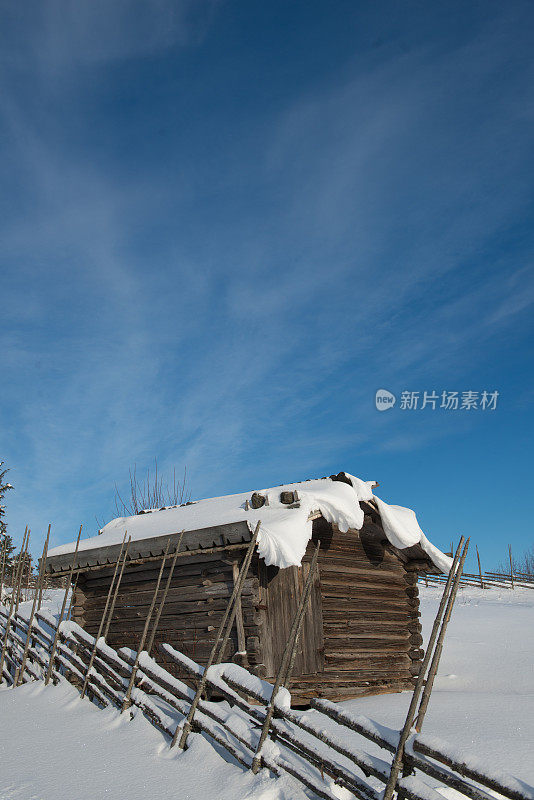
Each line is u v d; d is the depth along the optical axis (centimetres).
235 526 977
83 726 764
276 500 1098
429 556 1296
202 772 591
